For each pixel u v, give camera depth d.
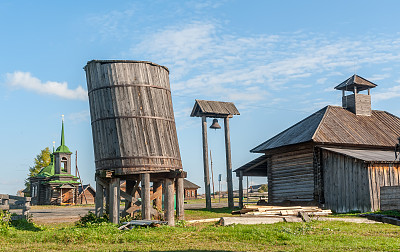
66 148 70.19
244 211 21.17
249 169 34.66
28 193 83.62
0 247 13.31
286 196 31.03
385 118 36.69
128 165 19.05
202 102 35.16
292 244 13.84
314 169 28.89
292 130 33.28
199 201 64.81
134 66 19.81
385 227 18.52
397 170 27.41
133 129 19.31
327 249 12.79
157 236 14.98
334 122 32.56
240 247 13.08
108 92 19.56
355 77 35.91
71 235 14.82
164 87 20.58
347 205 27.00
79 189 79.25
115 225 17.64
